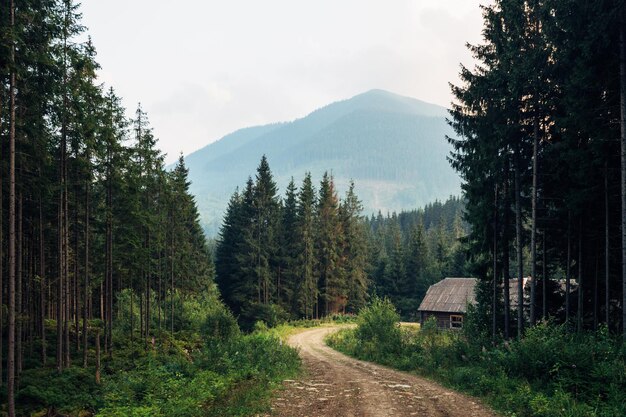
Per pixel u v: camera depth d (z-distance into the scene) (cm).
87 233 2402
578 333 1661
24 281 2455
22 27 1459
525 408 1188
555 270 2286
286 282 6262
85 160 2203
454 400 1377
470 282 4856
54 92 1759
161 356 2623
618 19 1339
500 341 2138
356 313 7200
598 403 1124
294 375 1984
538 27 1839
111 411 1321
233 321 3334
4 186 1775
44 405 1435
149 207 3356
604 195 1733
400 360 2473
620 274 1862
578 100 1563
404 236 12594
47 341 2597
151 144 3209
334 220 6769
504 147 2047
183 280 4853
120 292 4344
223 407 1262
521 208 2125
